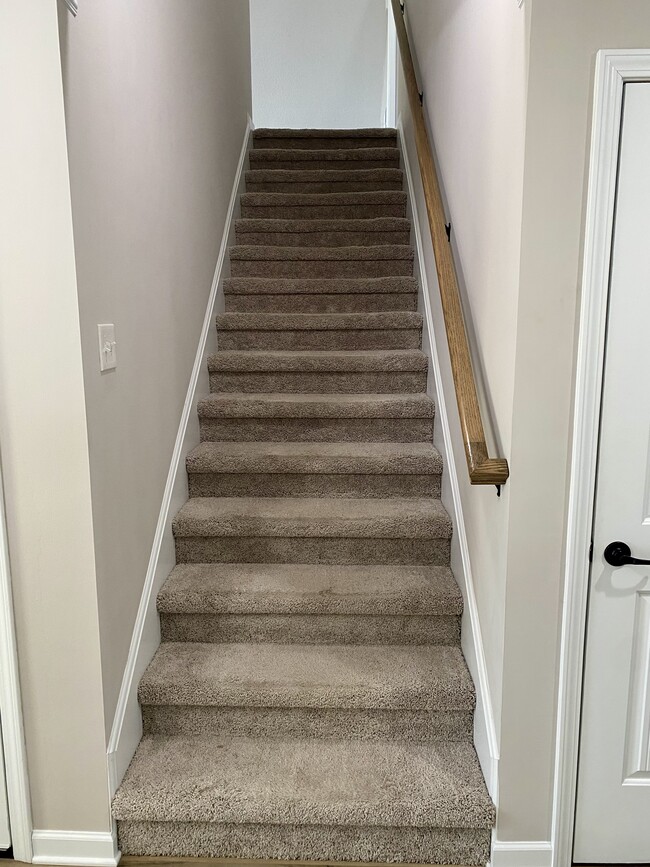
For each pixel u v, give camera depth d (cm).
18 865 173
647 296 150
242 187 408
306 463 253
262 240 372
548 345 152
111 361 173
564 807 169
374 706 192
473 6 205
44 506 160
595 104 141
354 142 451
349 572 229
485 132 187
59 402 156
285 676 196
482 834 173
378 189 412
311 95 535
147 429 207
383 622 215
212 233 316
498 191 171
